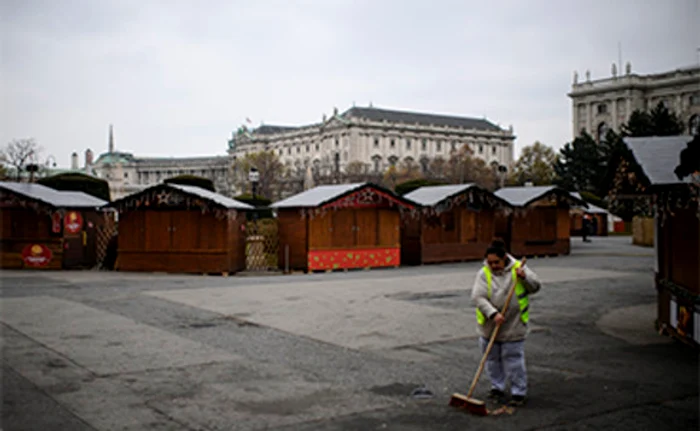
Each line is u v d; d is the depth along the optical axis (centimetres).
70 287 1759
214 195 2422
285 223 2464
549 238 3209
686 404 718
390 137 17488
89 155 12162
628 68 11575
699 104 10538
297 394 748
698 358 944
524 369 720
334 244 2470
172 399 723
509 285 724
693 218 963
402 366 890
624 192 1259
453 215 2886
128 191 11988
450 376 838
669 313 1105
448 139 18375
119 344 1004
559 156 9900
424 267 2630
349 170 13500
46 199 2381
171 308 1385
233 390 761
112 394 737
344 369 870
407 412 685
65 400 711
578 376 841
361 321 1244
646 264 2648
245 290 1716
